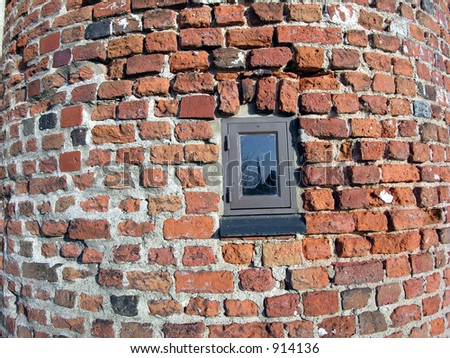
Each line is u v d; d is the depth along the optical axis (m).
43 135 1.51
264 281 1.30
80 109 1.44
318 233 1.33
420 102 1.52
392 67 1.47
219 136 1.36
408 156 1.44
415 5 1.61
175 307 1.31
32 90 1.58
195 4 1.41
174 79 1.38
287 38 1.38
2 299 1.67
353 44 1.42
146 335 1.31
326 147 1.36
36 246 1.49
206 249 1.31
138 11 1.44
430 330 1.44
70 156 1.43
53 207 1.45
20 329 1.53
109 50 1.44
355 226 1.34
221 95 1.36
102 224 1.37
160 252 1.33
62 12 1.56
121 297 1.33
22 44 1.68
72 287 1.40
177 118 1.37
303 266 1.31
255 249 1.31
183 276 1.31
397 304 1.37
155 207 1.34
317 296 1.31
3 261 1.67
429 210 1.48
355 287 1.33
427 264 1.45
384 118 1.42
